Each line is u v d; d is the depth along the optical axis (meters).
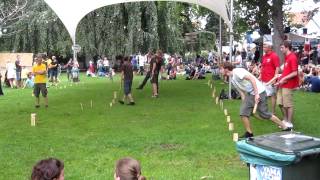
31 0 41.03
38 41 39.97
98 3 20.44
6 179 7.37
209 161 8.33
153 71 18.72
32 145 9.77
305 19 32.91
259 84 9.89
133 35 36.88
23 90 24.08
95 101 17.75
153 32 37.47
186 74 35.19
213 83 26.00
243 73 9.75
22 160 8.55
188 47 49.59
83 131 11.36
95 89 23.22
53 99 18.80
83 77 36.25
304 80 21.08
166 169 7.80
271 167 4.56
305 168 4.48
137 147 9.47
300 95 18.91
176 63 37.75
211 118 13.05
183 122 12.46
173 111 14.66
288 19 34.69
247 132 10.06
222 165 8.05
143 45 37.56
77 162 8.34
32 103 17.50
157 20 37.81
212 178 7.23
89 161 8.40
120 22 37.44
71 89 23.45
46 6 40.44
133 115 13.92
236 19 29.16
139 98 18.62
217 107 15.45
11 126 12.23
